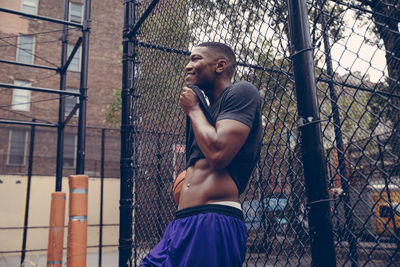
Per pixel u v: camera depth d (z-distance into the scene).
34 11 12.73
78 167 3.91
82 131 4.05
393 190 2.71
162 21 2.71
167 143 2.45
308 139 1.17
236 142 1.04
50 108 14.28
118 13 17.31
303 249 1.39
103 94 16.17
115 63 16.81
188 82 1.27
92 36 16.47
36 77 14.12
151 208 2.57
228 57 1.27
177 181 1.38
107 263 8.28
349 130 3.39
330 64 2.05
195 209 1.10
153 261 1.12
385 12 2.95
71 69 15.04
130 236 2.69
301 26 1.26
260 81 1.58
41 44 14.26
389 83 2.80
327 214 1.11
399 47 2.93
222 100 1.16
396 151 3.81
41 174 11.76
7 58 13.63
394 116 3.56
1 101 13.37
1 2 5.23
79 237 3.42
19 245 9.44
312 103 1.19
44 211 11.39
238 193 1.16
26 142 12.02
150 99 2.74
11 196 10.95
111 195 11.84
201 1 2.21
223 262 1.02
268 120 1.56
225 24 1.95
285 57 1.46
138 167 2.79
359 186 2.87
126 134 2.88
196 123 1.10
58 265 4.04
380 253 2.90
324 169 1.14
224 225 1.06
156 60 2.73
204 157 1.17
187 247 1.05
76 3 15.62
